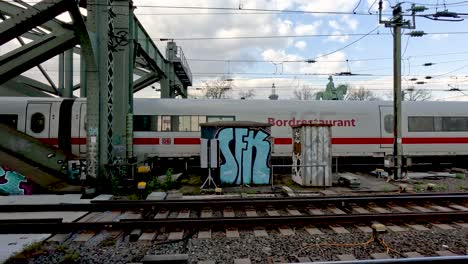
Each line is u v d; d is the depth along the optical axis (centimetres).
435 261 441
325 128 1182
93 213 800
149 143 1500
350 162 1711
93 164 1038
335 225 672
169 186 1146
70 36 1084
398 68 1340
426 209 831
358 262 436
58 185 1068
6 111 1435
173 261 479
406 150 1583
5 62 1152
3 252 528
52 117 1439
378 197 881
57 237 613
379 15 1325
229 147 1214
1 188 996
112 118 1128
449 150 1603
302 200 852
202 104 1548
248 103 1574
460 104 1652
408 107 1608
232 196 984
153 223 661
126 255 529
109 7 1130
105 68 1087
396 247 552
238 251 539
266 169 1220
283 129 1559
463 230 647
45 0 912
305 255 520
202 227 663
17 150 1123
